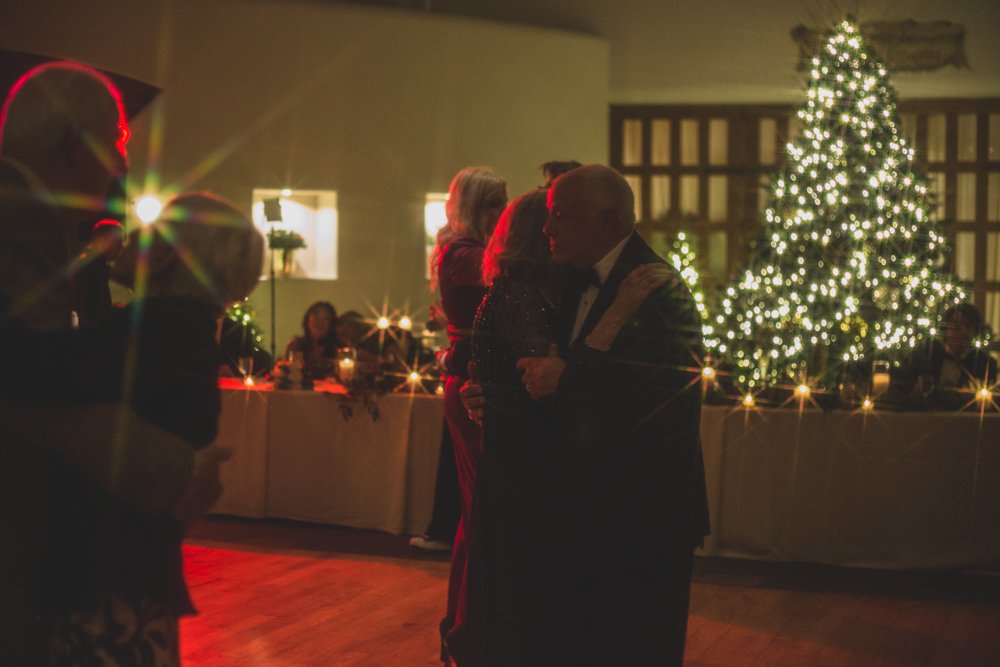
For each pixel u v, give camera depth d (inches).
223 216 68.5
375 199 391.2
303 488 221.1
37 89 65.9
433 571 182.2
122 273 67.0
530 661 90.3
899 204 267.1
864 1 427.8
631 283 89.4
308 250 395.9
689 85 441.4
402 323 275.4
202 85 380.8
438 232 135.7
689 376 89.4
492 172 134.2
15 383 60.4
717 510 194.1
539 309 95.3
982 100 428.1
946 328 231.0
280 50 383.9
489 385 96.0
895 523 187.8
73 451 62.1
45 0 378.9
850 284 253.6
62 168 66.0
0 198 60.9
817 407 191.8
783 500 191.8
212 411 67.4
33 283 61.1
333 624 149.3
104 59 378.3
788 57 434.3
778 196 281.6
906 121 434.3
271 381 237.1
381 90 390.9
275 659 133.2
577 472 89.3
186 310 66.8
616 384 88.1
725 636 147.2
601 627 88.9
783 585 176.2
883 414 188.1
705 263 442.6
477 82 397.7
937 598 169.5
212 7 379.9
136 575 65.4
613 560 88.7
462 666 97.3
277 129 385.4
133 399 64.4
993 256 432.1
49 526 65.5
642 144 446.3
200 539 207.9
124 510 65.4
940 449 186.2
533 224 97.7
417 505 210.8
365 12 389.4
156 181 378.9
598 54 421.1
